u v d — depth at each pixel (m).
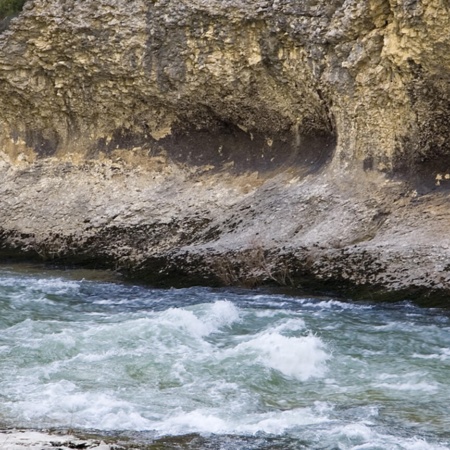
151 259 37.28
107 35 43.50
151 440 18.59
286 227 36.03
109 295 34.62
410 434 18.92
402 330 27.52
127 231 40.91
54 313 31.19
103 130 45.81
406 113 35.81
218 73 41.41
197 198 40.91
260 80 40.81
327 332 27.22
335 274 32.53
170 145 44.12
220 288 34.44
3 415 19.92
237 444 18.42
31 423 19.52
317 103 39.22
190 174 42.78
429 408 20.52
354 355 24.86
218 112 42.75
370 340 26.42
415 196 35.06
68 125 46.81
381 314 29.69
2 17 47.31
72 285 36.56
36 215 43.81
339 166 37.41
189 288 34.84
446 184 35.16
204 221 39.59
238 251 35.09
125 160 44.53
